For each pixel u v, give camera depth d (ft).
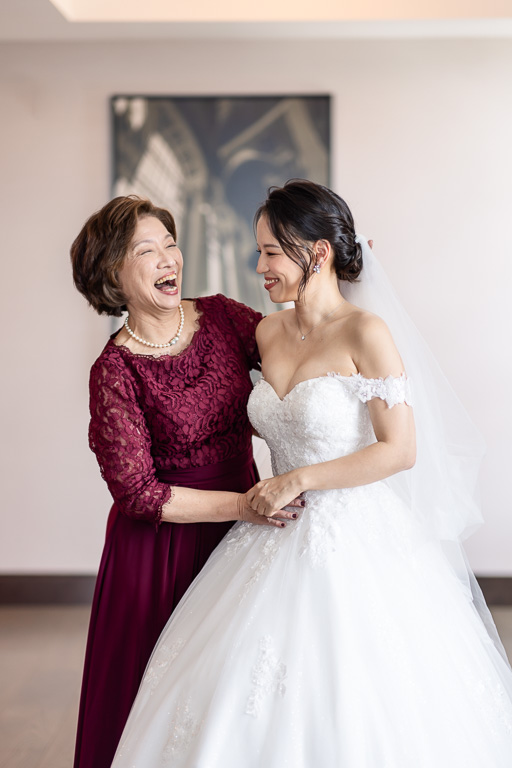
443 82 14.62
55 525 15.49
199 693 6.49
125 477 7.29
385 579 6.86
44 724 10.81
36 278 15.15
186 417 7.50
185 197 14.89
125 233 7.38
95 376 7.49
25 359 15.26
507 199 14.75
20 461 15.42
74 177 14.99
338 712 6.16
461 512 8.13
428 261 14.88
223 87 14.79
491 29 14.02
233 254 14.93
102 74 14.83
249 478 8.20
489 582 15.16
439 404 8.04
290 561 6.86
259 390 7.54
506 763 6.76
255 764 6.16
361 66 14.66
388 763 6.11
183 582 7.76
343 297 7.85
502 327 14.94
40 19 13.39
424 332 15.01
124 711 7.66
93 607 8.05
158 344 7.77
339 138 14.78
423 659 6.63
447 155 14.71
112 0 13.58
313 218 6.98
